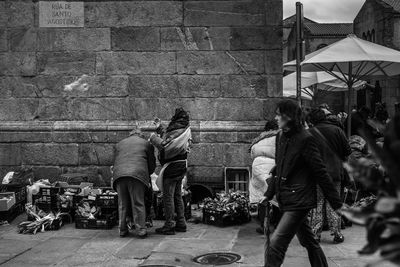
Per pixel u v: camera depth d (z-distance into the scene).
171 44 10.31
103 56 10.41
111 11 10.36
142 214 7.91
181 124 8.08
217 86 10.29
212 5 10.24
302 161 5.06
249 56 10.23
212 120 10.31
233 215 8.66
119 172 7.83
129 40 10.36
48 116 10.52
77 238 7.92
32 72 10.52
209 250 7.18
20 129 10.45
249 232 8.21
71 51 10.45
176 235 8.07
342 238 7.59
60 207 8.89
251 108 10.25
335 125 7.75
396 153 2.04
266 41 10.20
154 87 10.35
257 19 10.21
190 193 9.19
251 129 10.15
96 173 10.36
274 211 6.65
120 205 7.95
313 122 7.86
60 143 10.40
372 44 10.97
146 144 8.16
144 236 7.89
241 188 9.99
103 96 10.41
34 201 8.96
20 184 9.67
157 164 10.12
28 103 10.55
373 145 2.20
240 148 10.17
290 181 5.09
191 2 10.27
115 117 10.41
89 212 8.62
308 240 5.36
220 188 10.22
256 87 10.23
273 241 5.11
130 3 10.33
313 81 16.84
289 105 5.09
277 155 5.26
